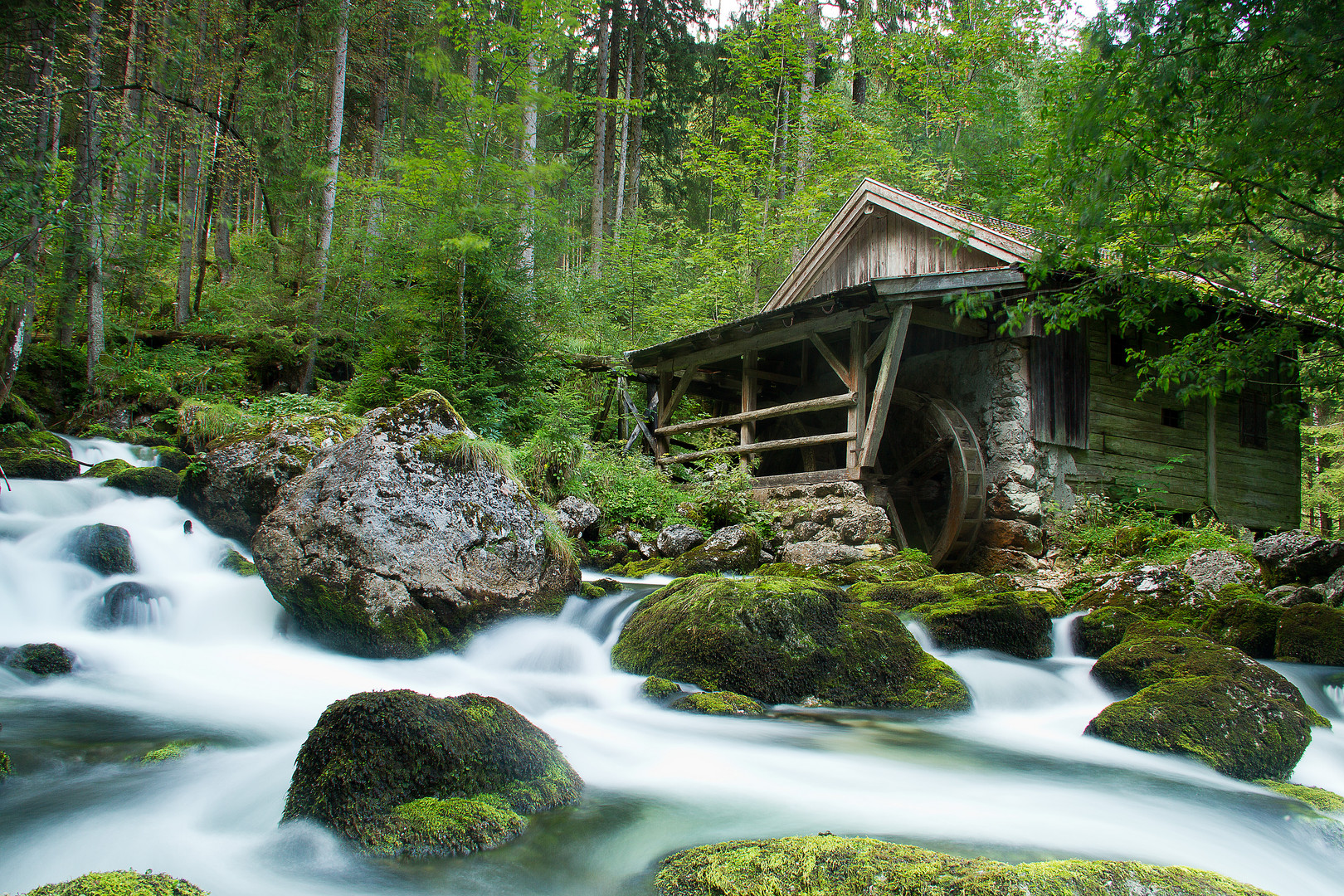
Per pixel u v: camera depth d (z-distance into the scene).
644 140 31.89
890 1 21.22
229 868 2.69
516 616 6.66
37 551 7.09
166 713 4.58
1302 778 4.50
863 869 2.52
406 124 25.23
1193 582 7.64
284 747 4.02
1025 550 10.65
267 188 17.81
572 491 11.23
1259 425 13.64
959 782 3.98
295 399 12.17
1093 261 7.50
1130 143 5.65
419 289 12.68
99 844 2.84
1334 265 5.91
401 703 3.16
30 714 4.45
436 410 7.00
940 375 12.52
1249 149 5.06
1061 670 6.21
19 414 11.67
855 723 5.14
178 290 16.11
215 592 6.76
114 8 15.77
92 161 11.91
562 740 4.46
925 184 20.72
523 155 15.95
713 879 2.57
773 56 23.14
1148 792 3.93
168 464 10.82
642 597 7.29
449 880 2.66
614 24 27.92
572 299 16.77
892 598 7.59
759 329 12.39
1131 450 12.12
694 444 17.44
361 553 6.08
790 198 22.58
